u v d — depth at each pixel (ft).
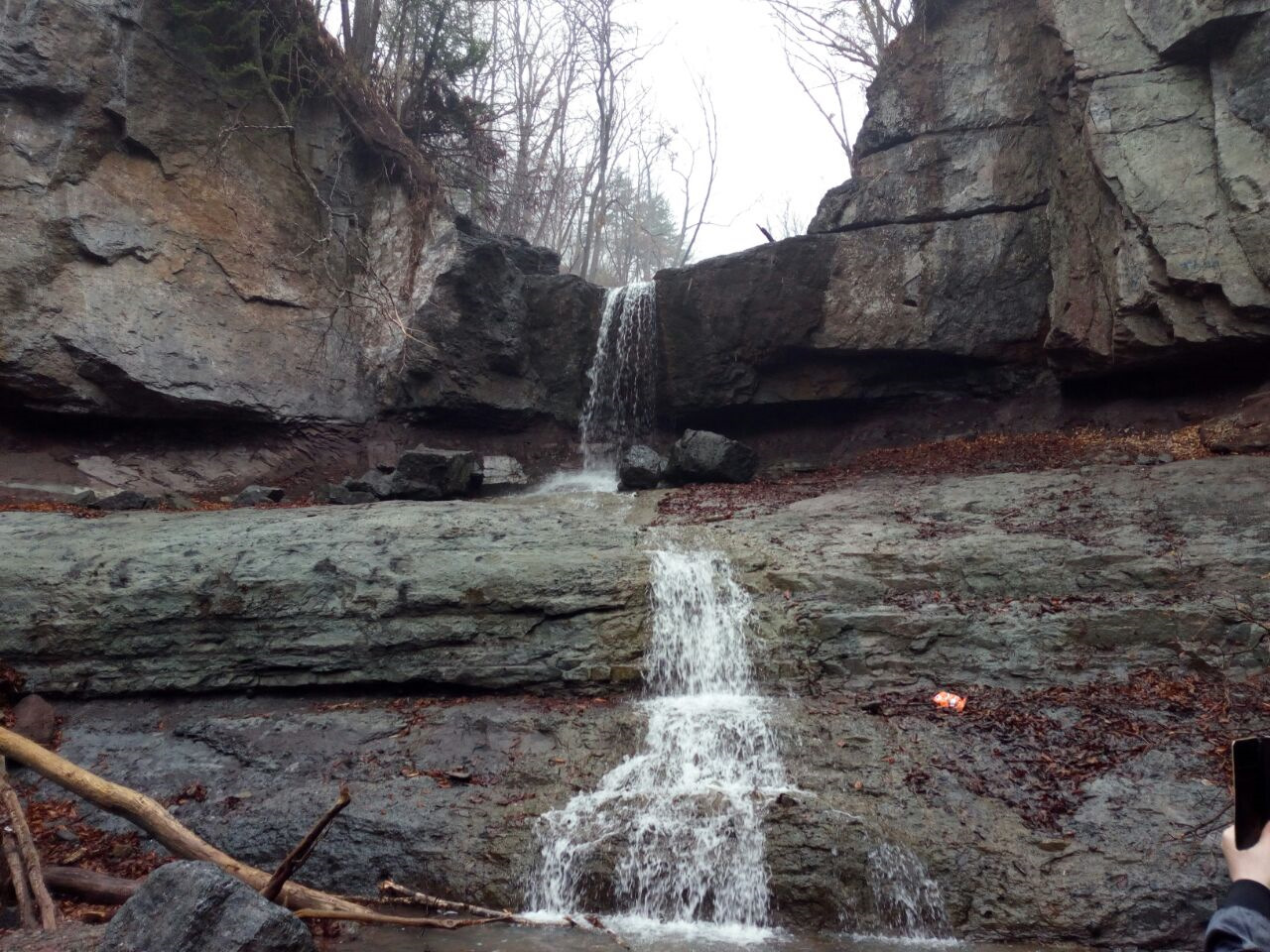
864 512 37.37
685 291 53.31
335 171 55.21
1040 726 25.86
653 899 22.57
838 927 21.43
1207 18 37.68
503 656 30.94
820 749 25.80
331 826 24.84
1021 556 31.22
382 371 53.42
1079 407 46.78
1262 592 28.09
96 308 44.55
